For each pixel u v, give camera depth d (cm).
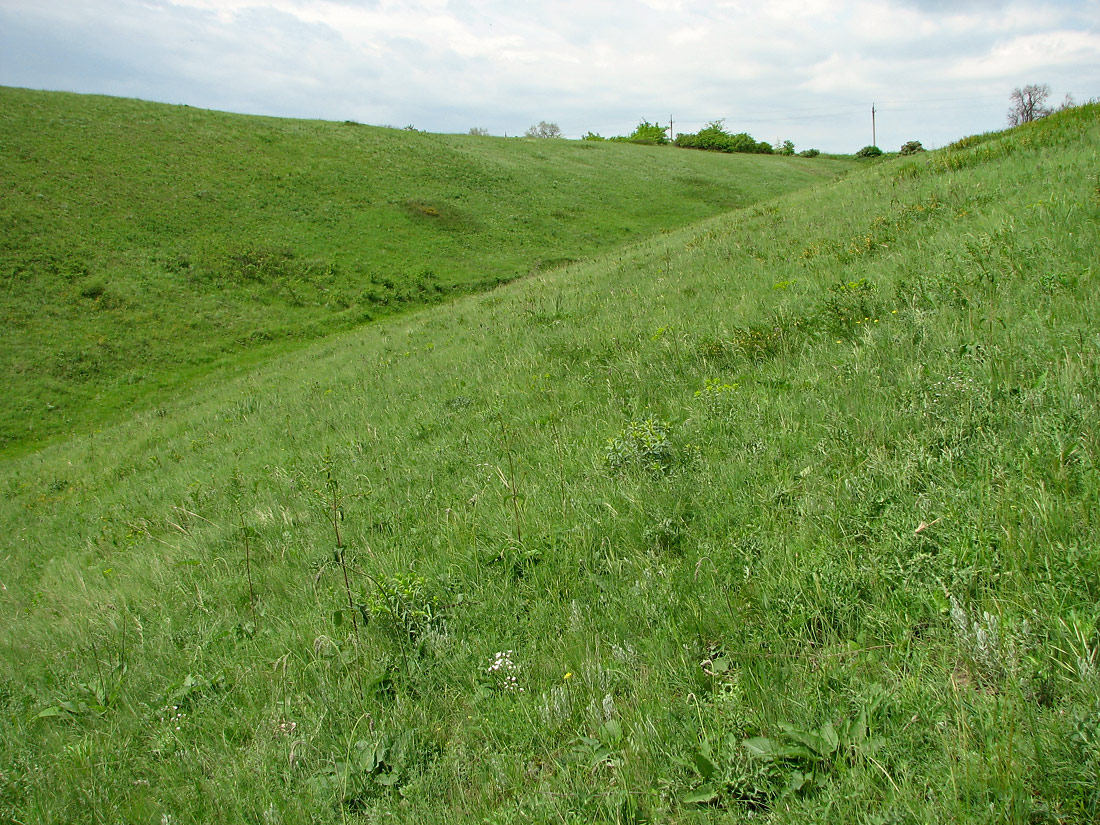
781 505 380
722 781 222
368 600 397
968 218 902
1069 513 283
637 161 6588
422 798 262
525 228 4544
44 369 2533
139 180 3959
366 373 1448
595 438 601
